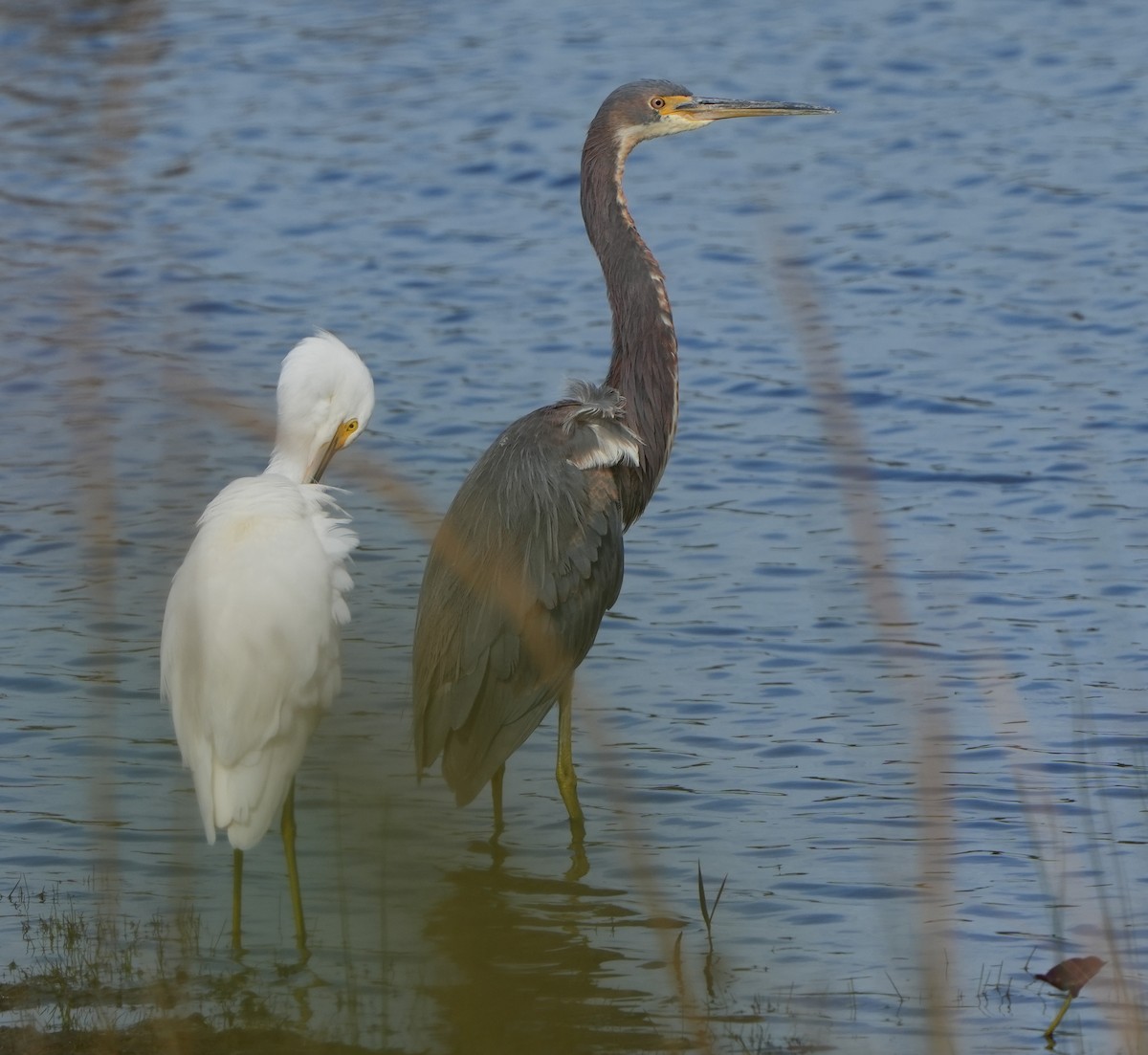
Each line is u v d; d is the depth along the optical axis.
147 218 26.92
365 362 21.05
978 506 16.25
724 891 9.94
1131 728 11.84
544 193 28.61
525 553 11.02
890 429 18.44
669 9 40.69
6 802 11.10
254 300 23.17
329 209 27.80
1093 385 19.34
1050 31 37.09
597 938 9.42
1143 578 14.48
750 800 11.12
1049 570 14.72
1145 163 28.16
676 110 13.33
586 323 22.48
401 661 12.29
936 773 11.24
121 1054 7.98
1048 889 9.83
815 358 6.16
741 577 14.95
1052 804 10.80
